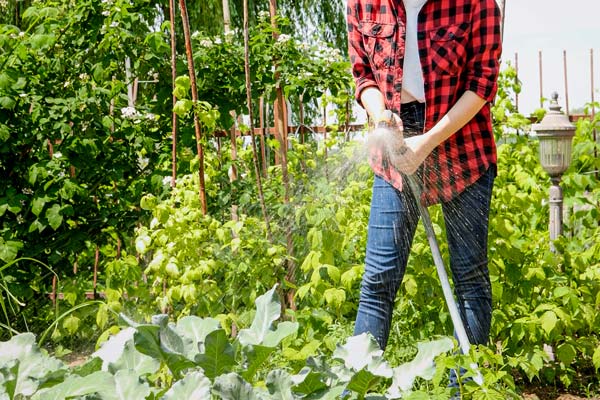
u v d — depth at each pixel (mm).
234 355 1106
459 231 2418
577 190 3936
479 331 2443
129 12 4480
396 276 2389
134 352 1178
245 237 3467
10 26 4465
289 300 3588
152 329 1084
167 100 4453
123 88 4582
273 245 3461
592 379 3355
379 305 2402
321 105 5027
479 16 2322
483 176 2424
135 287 3449
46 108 4230
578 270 3469
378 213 2371
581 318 3361
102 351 1268
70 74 4570
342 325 3307
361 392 1092
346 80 4758
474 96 2295
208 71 4492
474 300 2436
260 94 4461
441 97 2365
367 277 2406
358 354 1150
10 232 4328
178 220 3158
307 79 4539
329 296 3133
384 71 2430
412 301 3293
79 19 4348
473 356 2080
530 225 3844
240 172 4641
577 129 4359
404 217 2350
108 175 4391
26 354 1195
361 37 2508
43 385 1146
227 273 3391
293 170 4488
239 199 4117
